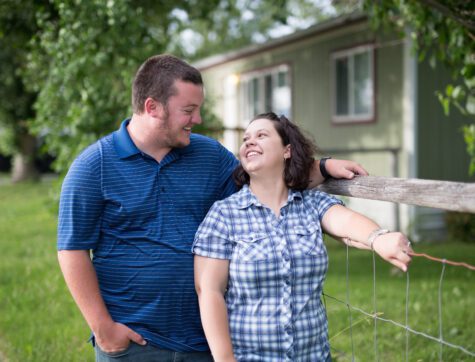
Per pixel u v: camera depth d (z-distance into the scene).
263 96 12.91
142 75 2.09
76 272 2.05
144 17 6.95
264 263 1.93
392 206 9.40
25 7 6.46
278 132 2.08
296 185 2.09
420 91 9.02
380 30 9.45
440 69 9.12
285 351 1.92
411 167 9.03
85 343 4.17
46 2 6.32
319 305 2.03
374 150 9.16
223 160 2.31
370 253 7.79
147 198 2.10
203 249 1.99
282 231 1.99
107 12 5.64
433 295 5.26
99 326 2.04
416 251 7.89
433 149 9.19
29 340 4.21
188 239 2.13
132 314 2.10
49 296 5.28
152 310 2.09
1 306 5.14
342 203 2.12
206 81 15.20
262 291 1.94
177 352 2.12
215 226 2.00
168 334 2.12
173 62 2.09
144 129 2.10
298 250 1.96
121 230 2.11
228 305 2.02
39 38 6.77
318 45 11.01
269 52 12.49
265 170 2.04
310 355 1.98
